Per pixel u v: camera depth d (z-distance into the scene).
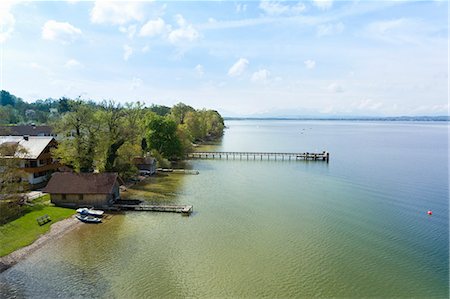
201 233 39.38
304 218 45.25
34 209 44.47
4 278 28.22
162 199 53.62
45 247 34.38
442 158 101.69
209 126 159.50
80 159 58.12
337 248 35.75
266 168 84.75
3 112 73.69
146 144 83.75
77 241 36.28
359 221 44.28
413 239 38.44
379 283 28.88
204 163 92.38
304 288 27.83
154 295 26.39
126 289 27.09
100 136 59.75
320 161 96.69
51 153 58.31
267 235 39.06
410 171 80.12
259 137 196.12
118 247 35.00
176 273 29.86
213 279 28.97
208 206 50.28
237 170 81.62
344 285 28.42
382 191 60.28
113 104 62.44
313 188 62.69
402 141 164.88
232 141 164.38
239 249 35.09
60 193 46.88
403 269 31.38
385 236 39.22
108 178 48.69
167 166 81.62
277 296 26.55
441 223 43.75
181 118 140.50
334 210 48.88
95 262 31.55
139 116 76.38
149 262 31.81
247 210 48.56
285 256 33.62
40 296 25.75
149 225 41.78
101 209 47.19
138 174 70.50
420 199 55.16
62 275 28.97
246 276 29.58
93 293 26.41
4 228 37.31
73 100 59.69
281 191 60.19
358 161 96.38
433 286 28.55
